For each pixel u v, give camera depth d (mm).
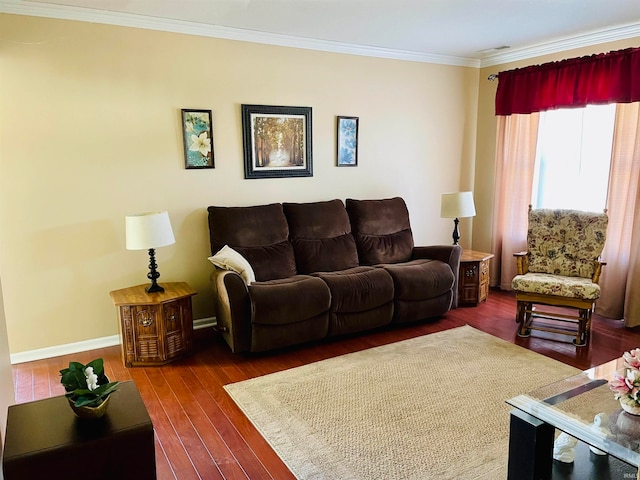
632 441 1781
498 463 2232
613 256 4176
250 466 2240
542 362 3340
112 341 3812
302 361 3426
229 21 3756
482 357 3439
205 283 4168
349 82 4648
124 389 2066
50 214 3482
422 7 3408
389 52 4785
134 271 3840
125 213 3752
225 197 4172
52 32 3334
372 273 3883
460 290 4633
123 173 3705
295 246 4188
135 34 3611
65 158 3482
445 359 3412
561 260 4117
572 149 4551
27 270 3455
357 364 3348
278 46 4219
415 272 4027
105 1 3223
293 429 2543
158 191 3863
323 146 4613
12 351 3473
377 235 4582
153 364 3363
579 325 3627
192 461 2281
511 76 4930
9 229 3363
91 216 3625
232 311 3342
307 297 3482
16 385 3094
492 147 5395
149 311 3281
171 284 3711
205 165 4023
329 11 3496
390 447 2371
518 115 4898
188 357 3516
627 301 4027
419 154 5227
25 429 1744
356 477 2146
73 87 3449
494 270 5359
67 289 3604
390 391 2947
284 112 4324
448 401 2816
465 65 5340
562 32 4152
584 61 4250
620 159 4082
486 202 5547
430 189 5391
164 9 3428
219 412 2727
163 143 3836
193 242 4066
